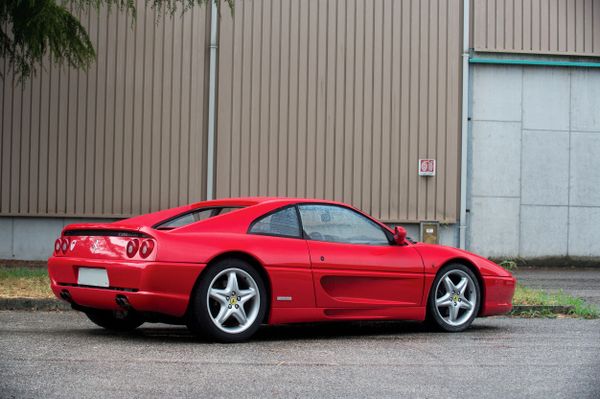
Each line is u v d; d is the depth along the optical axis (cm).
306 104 1720
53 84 1662
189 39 1695
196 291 664
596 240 1805
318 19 1725
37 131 1659
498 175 1780
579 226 1805
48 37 1356
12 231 1661
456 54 1758
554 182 1802
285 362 593
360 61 1731
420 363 605
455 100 1756
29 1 1262
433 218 1747
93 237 691
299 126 1717
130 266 648
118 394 470
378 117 1734
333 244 743
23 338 684
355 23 1733
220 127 1700
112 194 1677
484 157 1778
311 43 1722
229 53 1703
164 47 1689
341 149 1727
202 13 1698
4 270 1254
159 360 587
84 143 1670
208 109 1697
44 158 1659
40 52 1366
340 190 1727
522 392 507
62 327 781
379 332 804
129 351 625
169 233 664
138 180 1681
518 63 1780
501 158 1783
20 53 1603
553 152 1802
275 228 718
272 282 695
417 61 1747
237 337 682
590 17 1798
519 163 1789
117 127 1680
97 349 632
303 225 736
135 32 1684
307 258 718
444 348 687
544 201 1795
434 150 1748
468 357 639
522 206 1789
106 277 669
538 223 1794
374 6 1738
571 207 1805
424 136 1745
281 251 706
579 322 914
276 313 700
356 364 594
